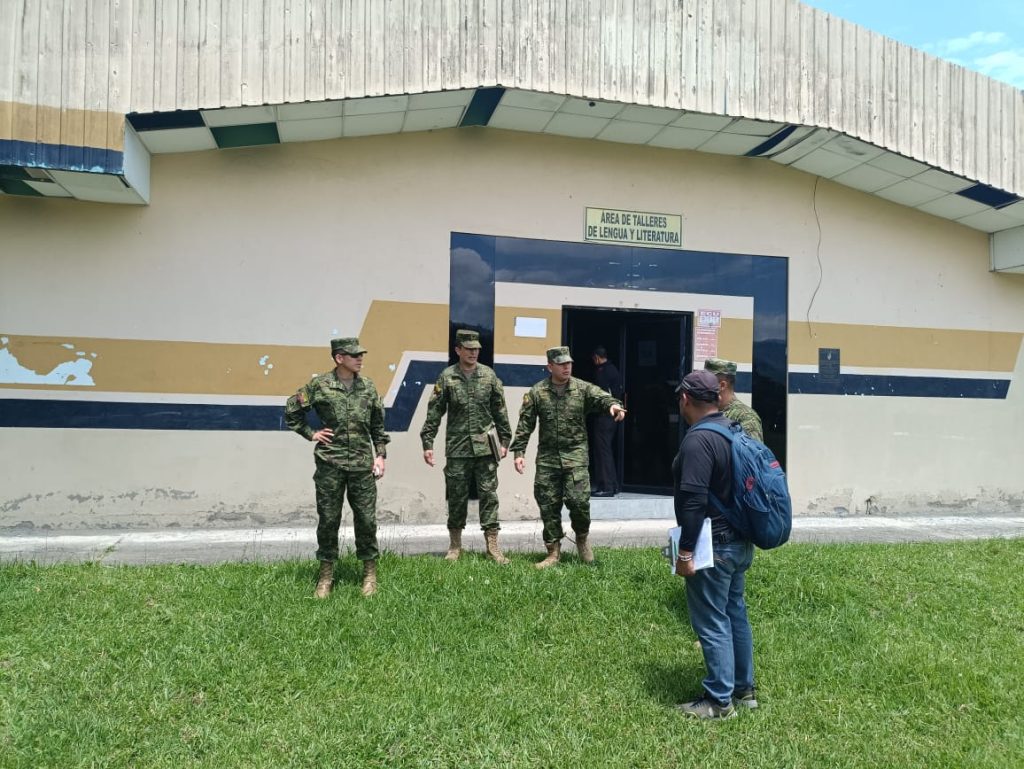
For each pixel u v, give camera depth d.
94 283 7.45
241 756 3.44
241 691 4.02
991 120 8.82
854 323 9.55
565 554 6.68
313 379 5.49
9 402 7.27
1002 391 10.07
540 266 8.57
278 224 7.88
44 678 4.05
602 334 10.20
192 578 5.57
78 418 7.41
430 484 8.19
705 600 3.95
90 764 3.34
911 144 8.47
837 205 9.52
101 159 6.53
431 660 4.45
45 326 7.35
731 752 3.64
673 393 9.36
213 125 7.11
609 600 5.41
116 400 7.49
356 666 4.33
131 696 3.93
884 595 5.84
